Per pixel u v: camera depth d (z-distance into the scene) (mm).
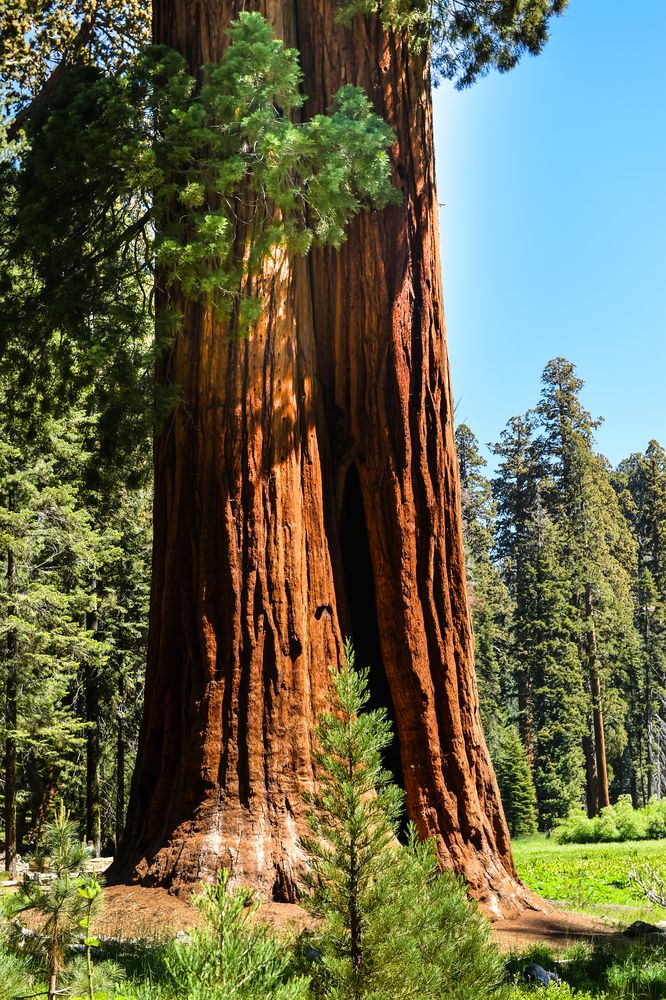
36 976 3916
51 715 22531
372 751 4289
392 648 12227
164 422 12039
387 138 12617
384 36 13641
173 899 9562
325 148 12164
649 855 22656
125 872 10477
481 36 14430
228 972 3324
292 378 11969
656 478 65000
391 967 4039
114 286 12641
